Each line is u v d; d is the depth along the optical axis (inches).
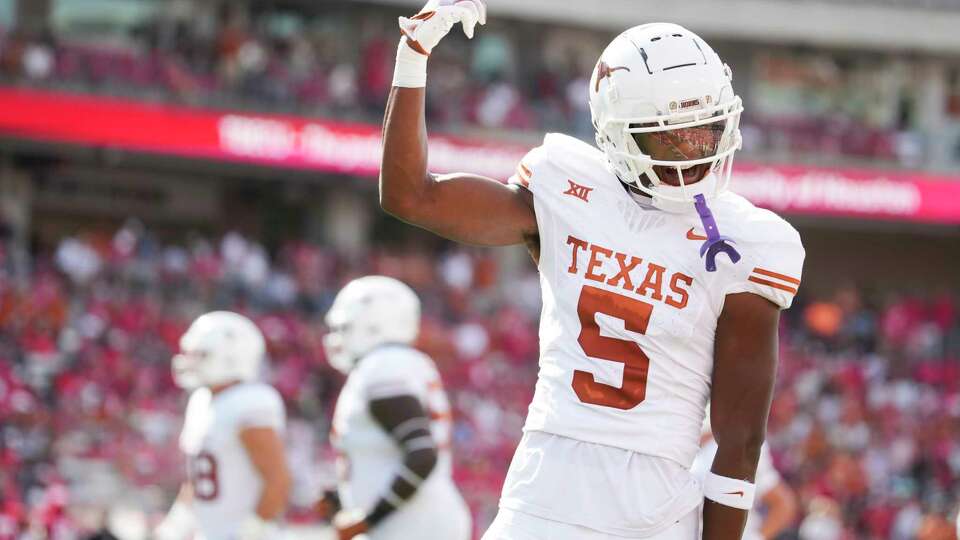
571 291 191.6
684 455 190.5
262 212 1482.5
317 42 1472.7
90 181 1405.0
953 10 1637.6
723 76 189.8
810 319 1416.1
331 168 1362.0
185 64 1322.6
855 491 1088.8
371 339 366.6
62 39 1312.7
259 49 1354.6
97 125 1259.8
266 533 378.3
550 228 194.5
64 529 724.7
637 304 187.3
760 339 187.5
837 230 1686.8
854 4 1626.5
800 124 1568.7
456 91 1444.4
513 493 193.9
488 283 1309.1
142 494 882.8
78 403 927.0
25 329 968.9
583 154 197.8
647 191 188.5
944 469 1182.3
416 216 195.2
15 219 1337.4
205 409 391.2
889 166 1582.2
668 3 1579.7
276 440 382.6
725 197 191.5
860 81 1681.8
